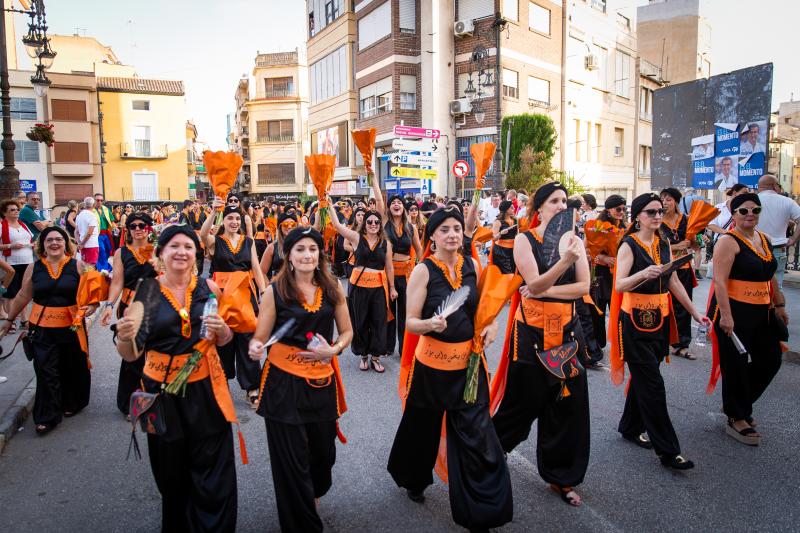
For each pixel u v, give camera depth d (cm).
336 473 435
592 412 553
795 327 820
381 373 700
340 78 3209
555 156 2862
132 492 417
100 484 429
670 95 1484
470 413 342
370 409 571
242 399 614
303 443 326
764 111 1219
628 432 480
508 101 2561
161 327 313
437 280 356
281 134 5131
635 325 439
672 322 455
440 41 2570
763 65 1214
